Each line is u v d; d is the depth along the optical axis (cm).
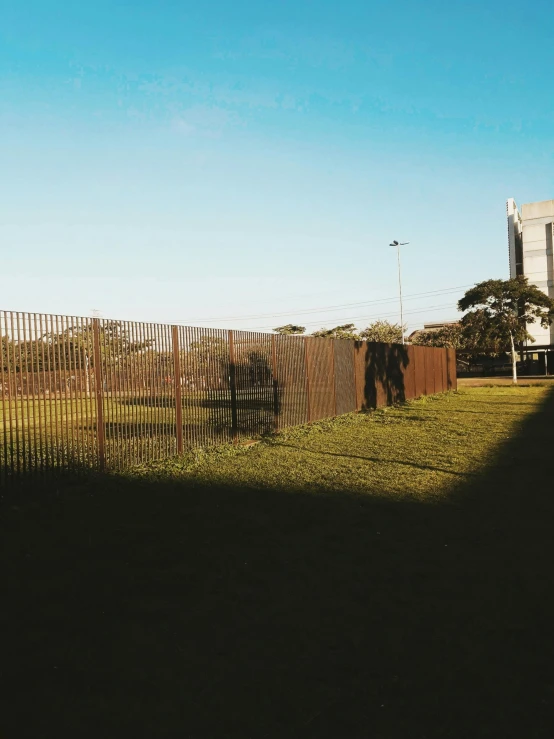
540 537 547
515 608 396
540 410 1808
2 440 699
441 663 327
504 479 799
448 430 1342
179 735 267
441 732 268
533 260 5866
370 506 662
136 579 455
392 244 4722
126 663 332
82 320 822
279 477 826
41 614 395
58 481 771
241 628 373
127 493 739
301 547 526
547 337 5634
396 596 419
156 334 969
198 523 602
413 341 6838
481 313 3916
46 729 272
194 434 1051
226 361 1160
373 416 1698
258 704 291
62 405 784
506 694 296
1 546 534
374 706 288
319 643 352
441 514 628
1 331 707
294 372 1445
